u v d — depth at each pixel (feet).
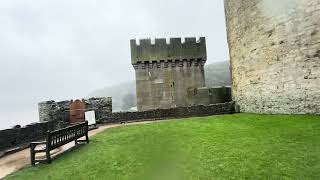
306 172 24.81
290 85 51.96
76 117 76.43
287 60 52.29
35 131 58.80
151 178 26.99
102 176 28.32
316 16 45.70
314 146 30.96
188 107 78.33
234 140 37.52
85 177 28.40
